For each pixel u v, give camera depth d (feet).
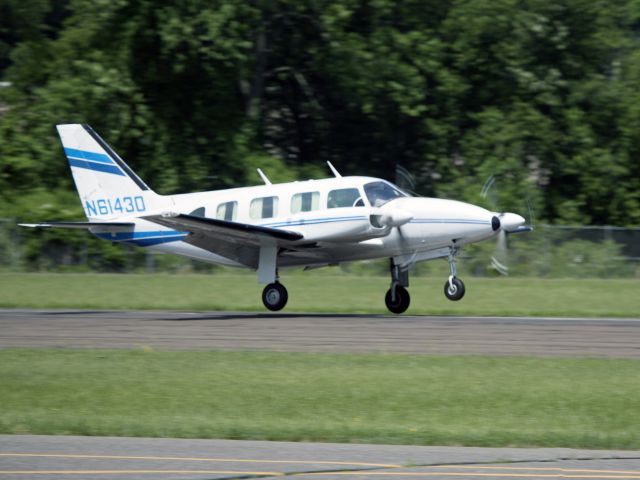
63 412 115.34
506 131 431.84
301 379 135.23
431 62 438.81
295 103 478.59
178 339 180.65
